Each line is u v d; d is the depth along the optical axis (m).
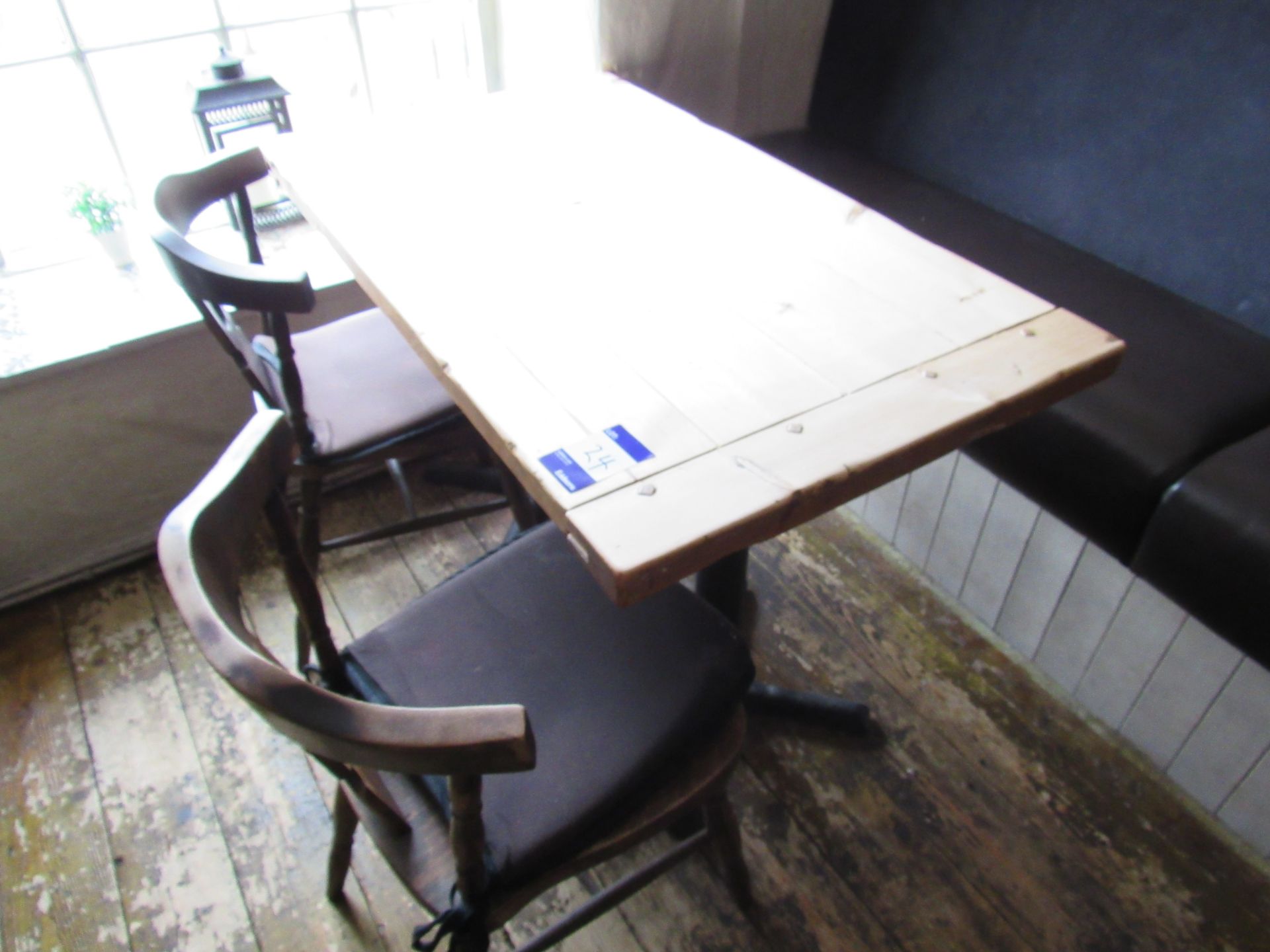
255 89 1.62
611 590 0.70
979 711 1.50
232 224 1.81
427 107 1.52
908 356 0.92
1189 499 1.17
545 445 0.80
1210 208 1.50
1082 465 1.30
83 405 1.59
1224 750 1.30
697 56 1.95
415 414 1.37
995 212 1.84
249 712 1.51
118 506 1.74
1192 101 1.48
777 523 0.76
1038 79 1.69
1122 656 1.40
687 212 1.20
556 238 1.13
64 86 1.67
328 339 1.53
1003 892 1.27
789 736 1.46
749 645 1.60
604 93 1.57
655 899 1.25
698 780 0.92
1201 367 1.39
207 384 1.71
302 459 1.29
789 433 0.82
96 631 1.66
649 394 0.86
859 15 1.96
